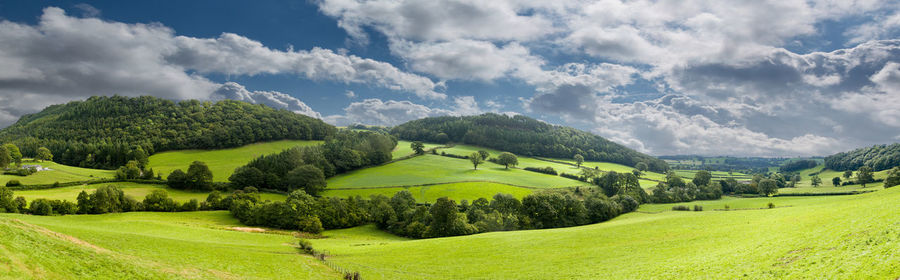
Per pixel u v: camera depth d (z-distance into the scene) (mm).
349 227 118062
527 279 45438
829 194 137875
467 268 54312
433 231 102750
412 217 115750
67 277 26953
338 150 195750
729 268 35344
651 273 39781
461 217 107250
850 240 31500
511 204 121000
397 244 79938
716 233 54500
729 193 167625
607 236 65438
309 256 63875
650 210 128625
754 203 125188
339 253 70625
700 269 37281
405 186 158625
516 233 82062
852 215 41094
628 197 134375
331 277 49656
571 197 126562
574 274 45031
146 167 185625
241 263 48469
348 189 155125
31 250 27703
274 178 156750
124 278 31250
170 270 37500
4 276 22828
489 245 69812
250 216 110062
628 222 81562
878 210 38156
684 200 149125
